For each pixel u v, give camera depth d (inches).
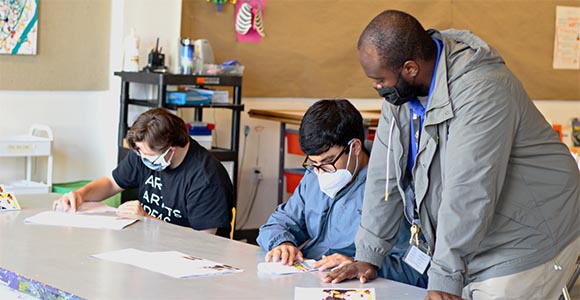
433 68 81.7
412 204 92.4
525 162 83.8
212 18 216.4
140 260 96.0
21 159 200.7
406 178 92.2
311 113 101.1
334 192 105.2
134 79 192.1
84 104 207.8
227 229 129.0
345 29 237.5
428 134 83.7
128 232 113.2
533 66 268.5
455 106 79.7
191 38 213.6
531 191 84.6
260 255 101.8
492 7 257.6
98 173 212.1
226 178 130.2
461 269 78.5
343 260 95.7
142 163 134.6
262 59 226.7
